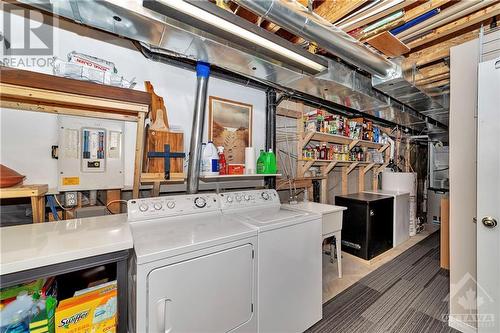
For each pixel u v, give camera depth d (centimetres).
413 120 407
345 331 184
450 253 194
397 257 334
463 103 187
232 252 139
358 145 403
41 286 106
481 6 153
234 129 252
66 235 116
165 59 196
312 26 148
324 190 345
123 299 109
